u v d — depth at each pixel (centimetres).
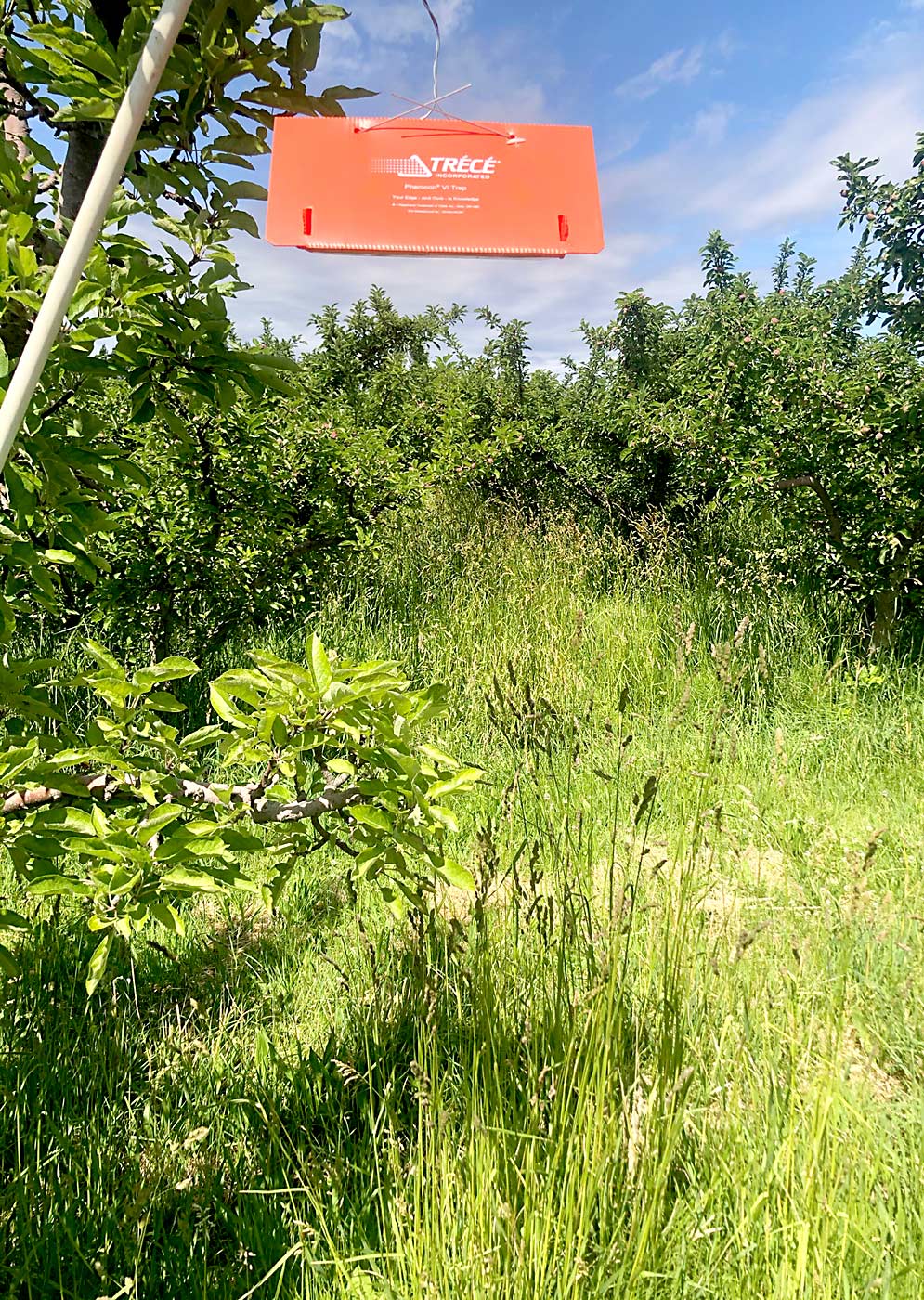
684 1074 159
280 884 160
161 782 150
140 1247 163
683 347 871
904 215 527
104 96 134
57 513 152
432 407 880
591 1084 160
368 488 582
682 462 717
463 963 210
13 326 143
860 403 539
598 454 837
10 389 72
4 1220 169
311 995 258
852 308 702
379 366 1177
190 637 518
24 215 127
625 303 846
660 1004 203
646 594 602
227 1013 250
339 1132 191
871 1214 154
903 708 450
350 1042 230
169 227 158
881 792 381
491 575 629
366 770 162
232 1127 204
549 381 994
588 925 198
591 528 730
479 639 543
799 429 553
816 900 277
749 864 322
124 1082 218
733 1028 195
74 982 252
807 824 345
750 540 709
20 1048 222
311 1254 164
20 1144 188
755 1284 139
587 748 381
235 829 148
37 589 158
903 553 532
